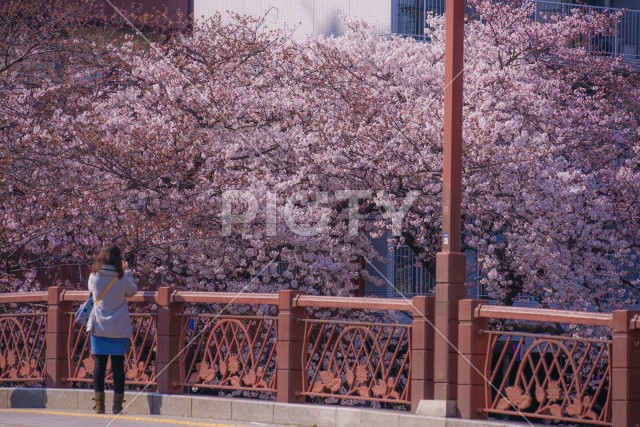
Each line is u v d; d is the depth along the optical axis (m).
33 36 26.05
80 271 23.03
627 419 10.30
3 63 25.66
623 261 25.66
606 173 25.55
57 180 22.75
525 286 23.83
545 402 11.31
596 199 24.34
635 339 10.45
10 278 21.88
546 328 23.56
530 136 25.39
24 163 22.94
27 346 15.70
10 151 22.70
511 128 23.30
